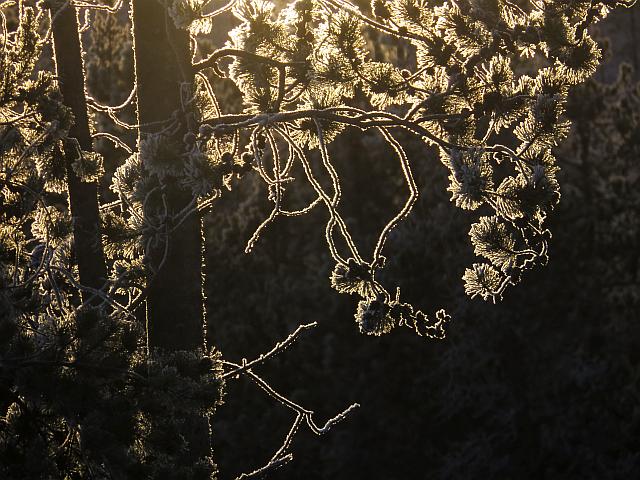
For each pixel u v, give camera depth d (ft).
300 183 87.45
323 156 25.53
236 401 87.92
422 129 24.58
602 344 86.89
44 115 22.88
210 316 86.02
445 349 88.22
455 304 84.53
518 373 86.43
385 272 82.89
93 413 20.84
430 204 87.15
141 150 22.45
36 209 24.76
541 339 86.69
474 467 85.87
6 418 21.81
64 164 24.34
